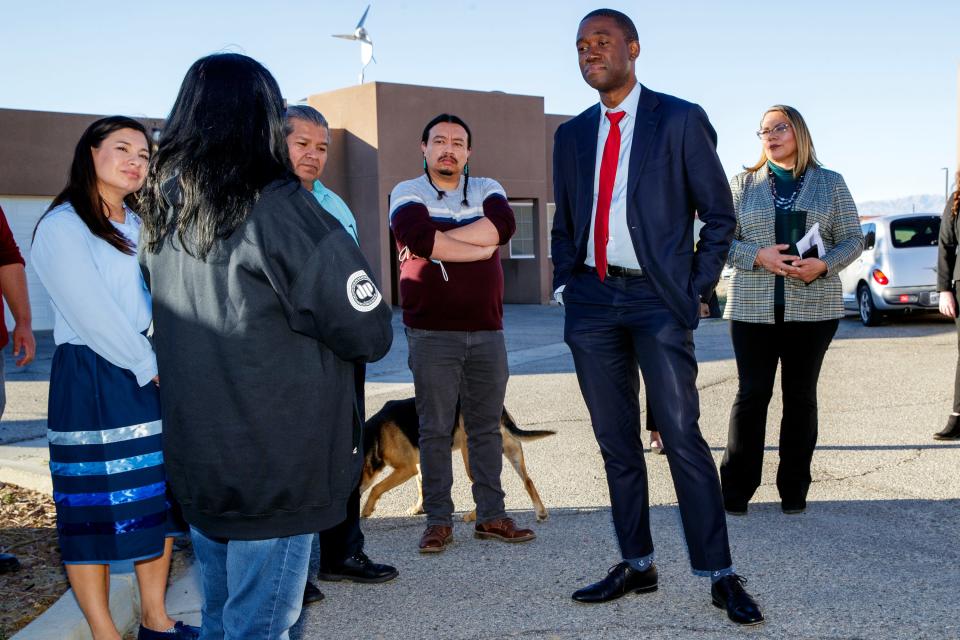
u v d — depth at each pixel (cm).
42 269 294
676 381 353
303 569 234
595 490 557
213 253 213
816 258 458
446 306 437
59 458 302
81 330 291
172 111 227
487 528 466
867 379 935
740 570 405
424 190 441
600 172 366
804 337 469
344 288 211
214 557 245
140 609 373
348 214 414
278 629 233
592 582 399
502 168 2141
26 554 430
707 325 1538
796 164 478
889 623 342
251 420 211
